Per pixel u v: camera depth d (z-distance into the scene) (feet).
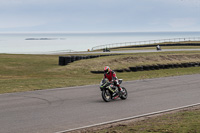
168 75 85.66
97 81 71.61
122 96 43.50
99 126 28.12
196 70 109.70
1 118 30.58
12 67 107.76
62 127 27.48
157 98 44.96
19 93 48.65
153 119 30.50
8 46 527.40
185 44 238.48
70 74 95.55
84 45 527.81
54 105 38.27
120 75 91.09
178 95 47.96
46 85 60.23
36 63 120.47
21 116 31.63
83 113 33.78
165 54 141.08
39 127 27.30
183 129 24.62
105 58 122.11
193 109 36.47
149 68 112.78
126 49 211.41
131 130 25.21
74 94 48.29
